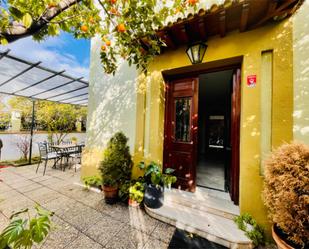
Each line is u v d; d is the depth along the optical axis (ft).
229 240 6.44
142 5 5.93
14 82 15.03
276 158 5.89
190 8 9.68
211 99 25.22
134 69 11.69
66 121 30.30
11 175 16.20
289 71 6.95
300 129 6.70
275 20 7.23
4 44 3.95
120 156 10.53
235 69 9.19
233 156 9.04
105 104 13.03
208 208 8.36
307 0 6.95
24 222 4.18
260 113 7.38
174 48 9.62
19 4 5.01
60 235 7.16
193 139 10.21
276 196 5.63
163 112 10.97
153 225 7.91
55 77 13.47
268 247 6.59
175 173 10.77
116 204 10.02
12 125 26.61
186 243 6.74
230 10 6.66
